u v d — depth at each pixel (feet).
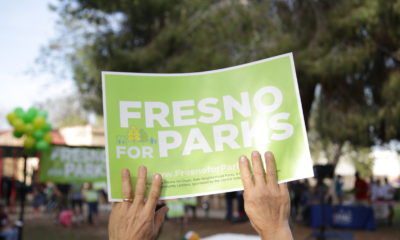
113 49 39.68
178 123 4.44
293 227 40.09
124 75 4.45
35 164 63.00
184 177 4.33
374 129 41.91
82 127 87.86
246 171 3.99
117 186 4.19
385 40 39.68
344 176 122.42
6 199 61.67
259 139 4.34
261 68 4.46
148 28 43.57
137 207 3.99
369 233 37.04
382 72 42.11
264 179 3.94
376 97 43.29
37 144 27.76
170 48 41.24
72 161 29.71
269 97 4.40
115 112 4.36
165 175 4.32
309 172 4.13
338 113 42.73
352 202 48.65
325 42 38.60
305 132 4.23
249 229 37.29
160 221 4.40
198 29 39.22
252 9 38.58
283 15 41.93
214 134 4.42
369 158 109.09
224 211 62.54
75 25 46.42
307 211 41.73
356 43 39.24
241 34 38.01
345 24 36.01
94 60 42.04
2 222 24.77
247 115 4.42
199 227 41.24
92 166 30.17
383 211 45.11
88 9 42.91
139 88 4.46
